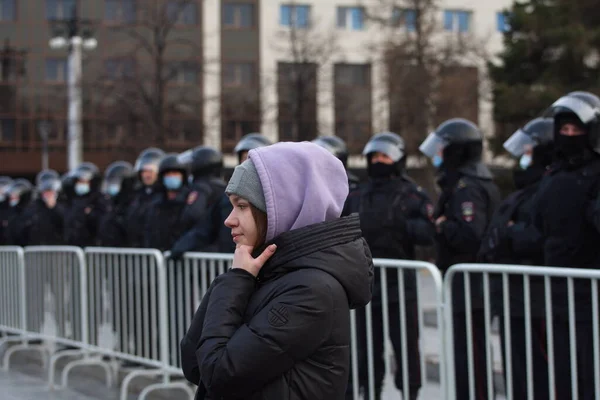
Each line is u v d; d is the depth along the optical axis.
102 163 37.97
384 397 5.33
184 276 6.45
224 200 6.52
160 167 8.18
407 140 25.78
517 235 5.04
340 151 7.01
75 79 23.81
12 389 7.57
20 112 40.59
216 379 2.44
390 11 26.97
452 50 26.00
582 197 4.60
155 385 6.49
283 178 2.55
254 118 29.20
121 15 37.97
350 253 2.55
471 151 5.99
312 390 2.45
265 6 39.66
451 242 5.74
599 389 4.00
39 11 40.44
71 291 7.89
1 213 12.52
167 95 33.25
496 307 4.72
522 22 24.75
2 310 9.25
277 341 2.40
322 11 39.69
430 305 7.53
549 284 4.22
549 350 4.23
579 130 4.67
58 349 9.12
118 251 7.14
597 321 4.01
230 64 39.31
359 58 38.25
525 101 23.73
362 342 5.33
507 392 4.50
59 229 11.05
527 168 5.51
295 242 2.52
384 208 5.98
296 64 27.77
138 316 6.86
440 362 4.65
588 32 23.78
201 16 38.16
